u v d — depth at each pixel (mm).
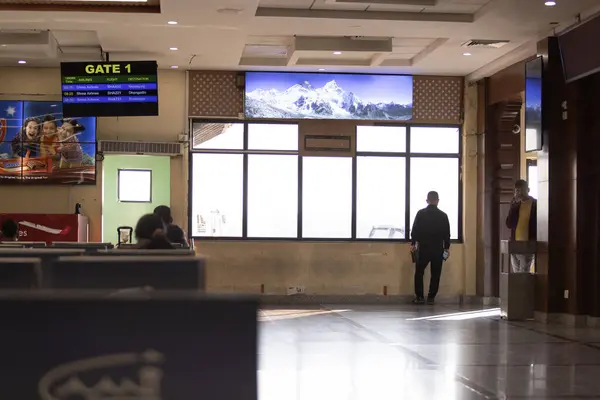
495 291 13555
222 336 1595
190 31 10570
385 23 10031
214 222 13523
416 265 13438
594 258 10086
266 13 9719
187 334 1593
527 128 10930
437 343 8172
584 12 9484
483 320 10688
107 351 1584
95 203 13141
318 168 13758
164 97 13383
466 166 13883
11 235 10633
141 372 1585
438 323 10227
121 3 9438
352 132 13820
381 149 13898
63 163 13047
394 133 13922
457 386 5707
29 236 12156
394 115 13750
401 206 13938
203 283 2459
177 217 13375
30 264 2307
